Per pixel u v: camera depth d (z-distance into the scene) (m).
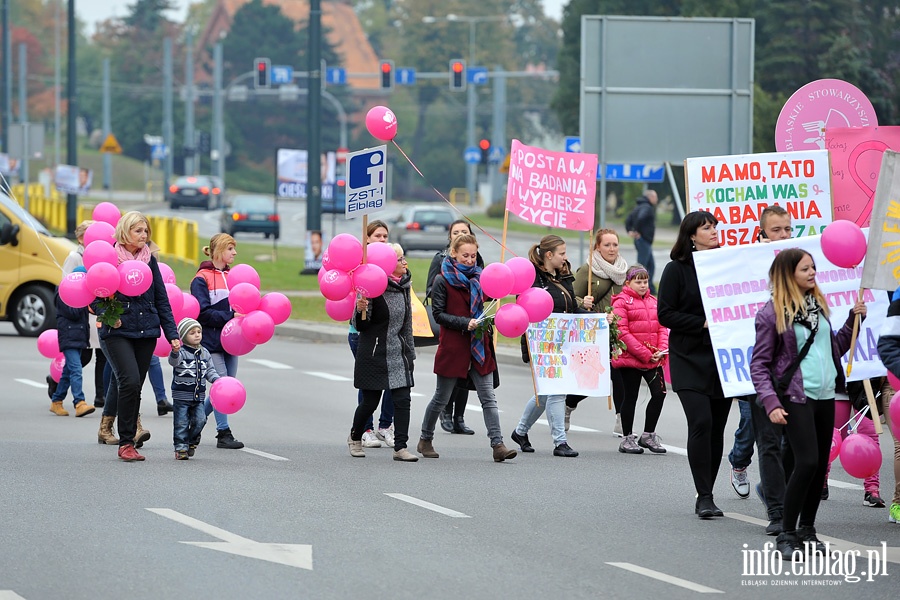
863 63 108.81
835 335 17.72
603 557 16.16
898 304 17.58
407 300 23.17
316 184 66.94
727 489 21.08
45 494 19.17
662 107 45.34
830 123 27.41
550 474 22.05
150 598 13.81
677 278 18.45
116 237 22.42
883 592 14.88
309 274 67.38
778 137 27.62
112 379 24.03
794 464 16.66
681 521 18.42
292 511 18.38
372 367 22.92
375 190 24.42
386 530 17.34
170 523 17.38
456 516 18.39
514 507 19.14
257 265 72.38
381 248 22.95
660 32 45.31
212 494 19.44
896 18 114.00
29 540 16.30
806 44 111.12
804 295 16.39
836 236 17.67
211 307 23.70
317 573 14.97
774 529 17.41
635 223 50.06
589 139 45.28
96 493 19.33
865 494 20.03
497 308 23.69
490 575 15.10
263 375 36.38
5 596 13.75
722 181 22.73
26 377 34.41
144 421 27.22
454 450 24.56
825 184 22.72
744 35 45.66
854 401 19.98
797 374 16.22
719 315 18.17
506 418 29.41
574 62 145.00
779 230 19.11
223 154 193.00
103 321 22.05
